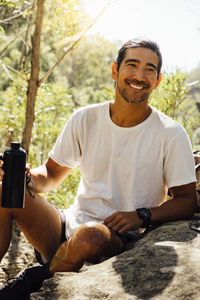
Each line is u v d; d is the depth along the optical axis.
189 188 2.48
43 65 11.81
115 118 2.52
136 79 2.41
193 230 2.28
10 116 5.94
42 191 2.68
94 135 2.59
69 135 2.66
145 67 2.43
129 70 2.43
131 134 2.48
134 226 2.34
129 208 2.50
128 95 2.43
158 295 1.71
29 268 2.22
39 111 5.88
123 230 2.31
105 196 2.51
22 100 6.19
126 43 2.50
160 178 2.51
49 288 1.89
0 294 2.11
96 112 2.61
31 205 2.35
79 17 4.80
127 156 2.48
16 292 2.11
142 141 2.48
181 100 4.77
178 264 1.89
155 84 2.58
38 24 4.41
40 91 6.00
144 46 2.45
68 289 1.86
